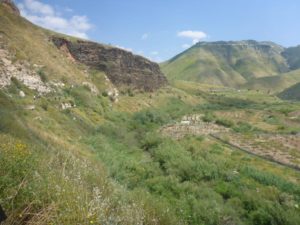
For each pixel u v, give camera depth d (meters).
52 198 5.26
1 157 5.64
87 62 111.00
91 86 89.62
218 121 113.62
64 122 49.06
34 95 53.59
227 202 30.27
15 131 20.92
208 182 37.06
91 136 50.81
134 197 10.23
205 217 23.81
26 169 5.72
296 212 27.80
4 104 36.53
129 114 97.38
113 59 120.19
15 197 4.84
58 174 6.84
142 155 49.97
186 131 89.44
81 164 10.22
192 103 153.88
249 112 142.50
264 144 80.69
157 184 30.39
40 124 37.53
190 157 46.03
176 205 24.23
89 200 5.92
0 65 53.56
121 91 115.19
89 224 4.85
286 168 57.16
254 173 43.09
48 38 98.44
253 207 28.78
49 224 4.56
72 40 111.12
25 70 60.16
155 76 148.25
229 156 60.03
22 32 78.88
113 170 29.05
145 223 7.97
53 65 76.50
